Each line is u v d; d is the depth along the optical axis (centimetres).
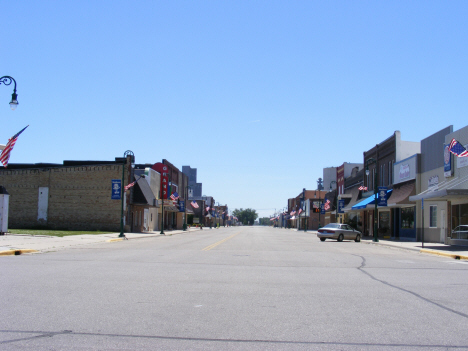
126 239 3656
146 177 5653
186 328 686
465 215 2984
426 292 1063
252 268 1517
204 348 586
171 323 715
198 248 2548
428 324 738
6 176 4897
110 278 1195
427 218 3600
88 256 1875
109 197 4775
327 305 883
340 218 6906
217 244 3050
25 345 586
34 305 832
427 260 2023
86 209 4788
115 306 836
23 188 4866
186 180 8962
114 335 641
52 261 1634
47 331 656
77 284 1081
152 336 639
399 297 988
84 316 752
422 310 851
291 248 2761
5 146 2519
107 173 4819
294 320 750
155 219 6469
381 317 784
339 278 1295
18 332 648
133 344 599
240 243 3269
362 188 4244
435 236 3469
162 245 2830
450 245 3117
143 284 1100
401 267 1656
